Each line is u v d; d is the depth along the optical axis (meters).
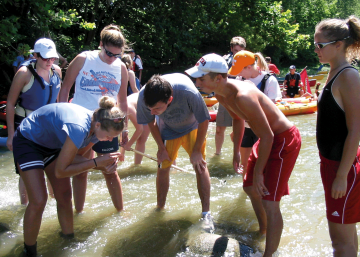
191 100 3.16
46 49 3.50
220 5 18.77
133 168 5.07
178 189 4.28
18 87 3.52
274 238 2.73
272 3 22.34
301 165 5.01
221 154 5.73
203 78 2.76
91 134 2.74
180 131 3.49
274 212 2.75
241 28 20.23
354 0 40.12
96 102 3.47
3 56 8.70
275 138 2.83
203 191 3.49
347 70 2.29
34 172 2.74
